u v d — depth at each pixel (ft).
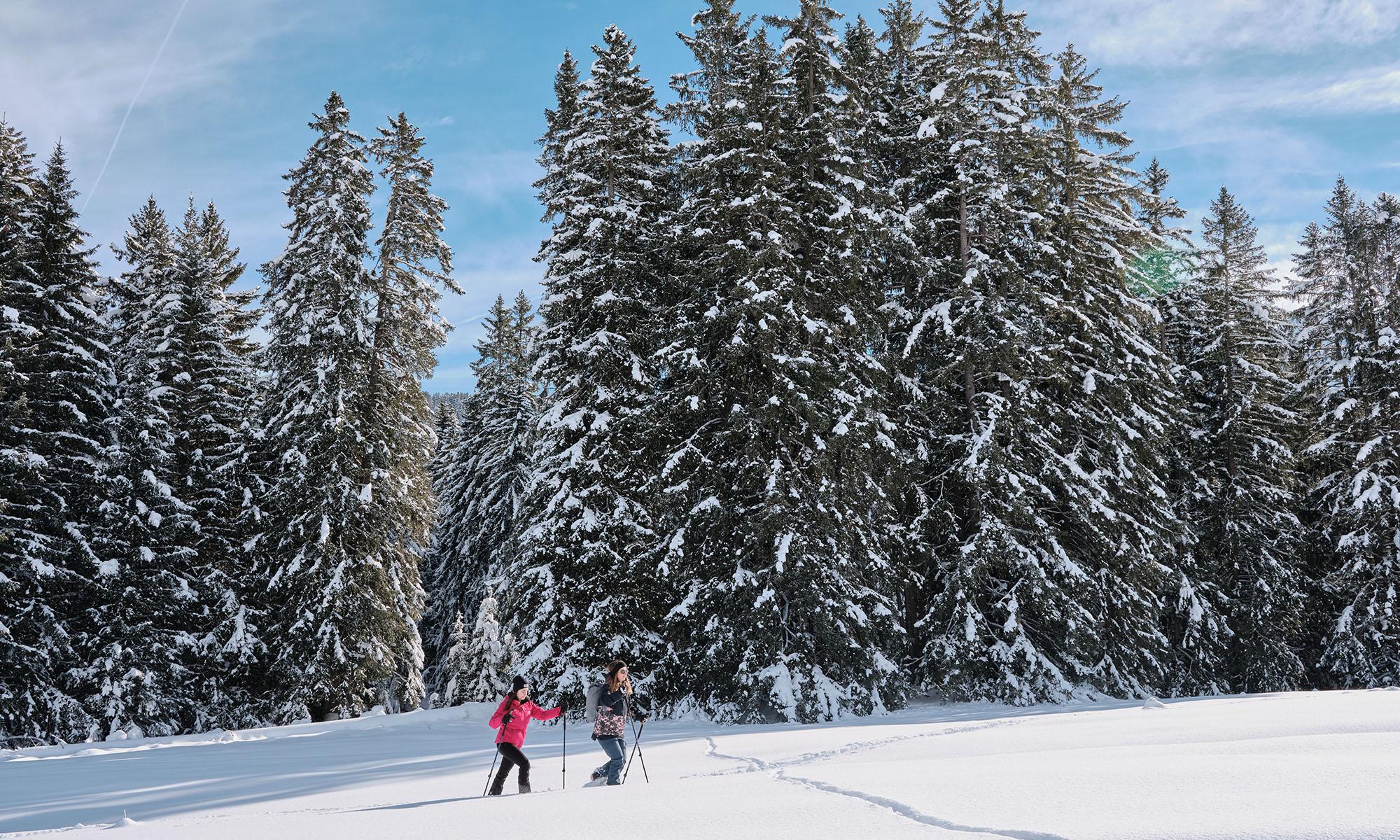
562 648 71.20
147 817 29.48
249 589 90.94
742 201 69.41
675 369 73.31
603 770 32.42
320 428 86.58
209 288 97.66
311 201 93.91
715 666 65.92
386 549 89.86
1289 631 94.43
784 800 23.16
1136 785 21.83
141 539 84.28
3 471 75.97
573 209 77.92
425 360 96.68
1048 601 68.54
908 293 82.84
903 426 77.15
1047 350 76.84
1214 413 99.86
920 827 18.38
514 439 136.26
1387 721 36.11
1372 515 94.58
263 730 68.33
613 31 82.02
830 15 78.18
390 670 84.99
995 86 80.74
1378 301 107.76
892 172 87.56
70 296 87.76
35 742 75.56
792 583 65.72
